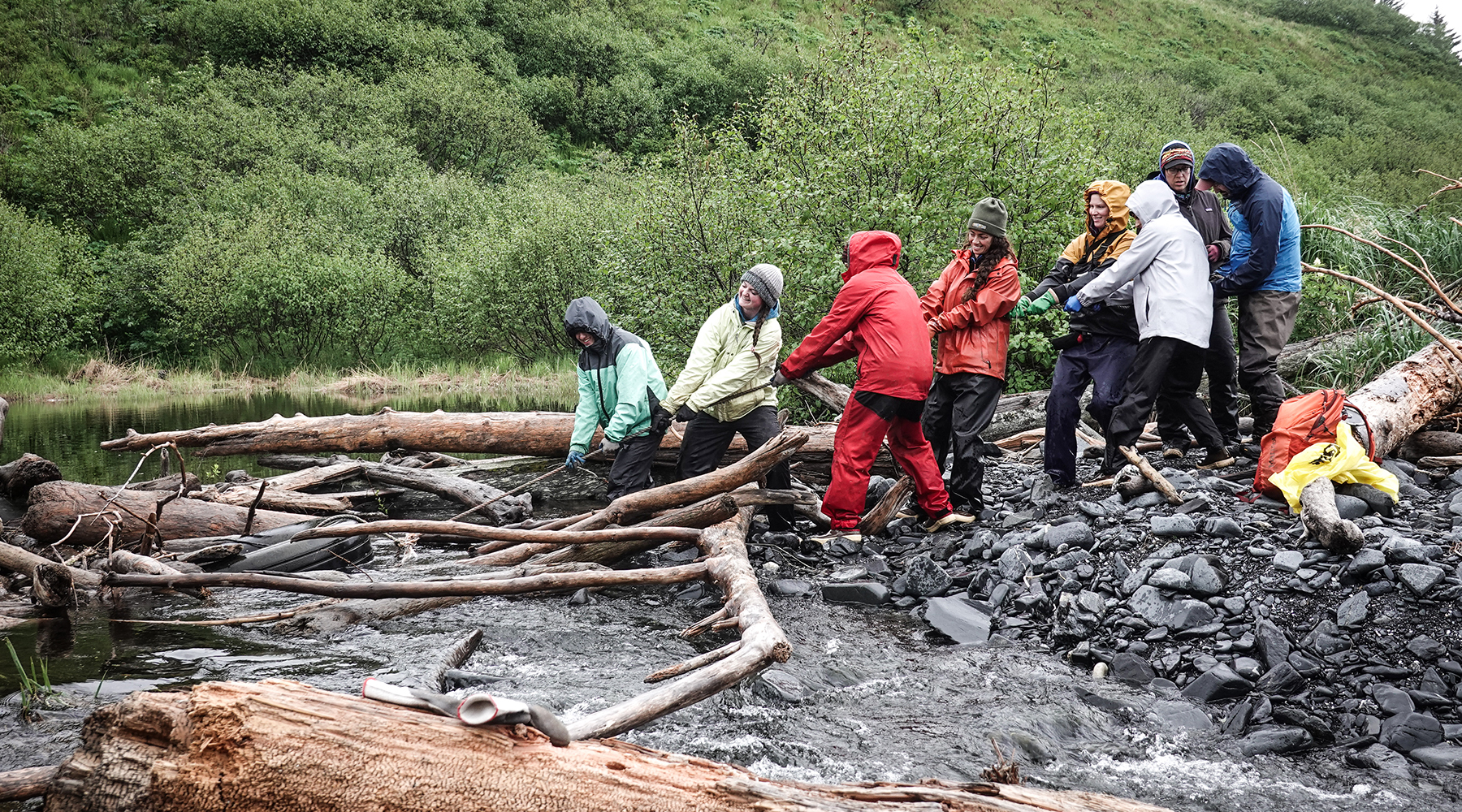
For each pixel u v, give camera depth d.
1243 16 70.81
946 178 9.73
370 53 42.09
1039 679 3.94
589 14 49.22
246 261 23.31
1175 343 5.40
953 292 5.66
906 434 5.66
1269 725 3.44
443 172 35.28
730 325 5.90
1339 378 7.80
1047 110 9.93
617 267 11.56
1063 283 5.90
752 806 2.10
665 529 5.06
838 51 10.80
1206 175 5.86
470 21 46.34
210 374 22.77
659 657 4.19
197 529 6.20
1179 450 6.39
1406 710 3.40
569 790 2.12
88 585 5.05
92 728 2.20
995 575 4.97
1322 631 3.89
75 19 38.06
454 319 23.98
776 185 9.91
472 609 4.86
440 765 2.12
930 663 4.14
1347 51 68.31
